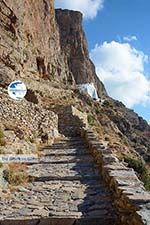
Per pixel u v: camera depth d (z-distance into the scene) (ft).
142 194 26.91
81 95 220.84
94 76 439.63
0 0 144.56
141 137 256.52
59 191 40.11
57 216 30.96
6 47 138.92
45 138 77.00
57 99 144.05
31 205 34.76
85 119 122.52
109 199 35.88
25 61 161.27
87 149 67.77
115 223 29.58
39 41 206.80
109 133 149.59
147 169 87.56
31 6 197.98
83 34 406.62
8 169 45.60
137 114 361.30
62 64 270.26
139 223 21.85
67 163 55.88
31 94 117.60
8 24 148.66
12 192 39.47
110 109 263.08
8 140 61.16
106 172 40.86
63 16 389.80
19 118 74.79
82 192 39.47
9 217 30.91
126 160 84.79
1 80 110.63
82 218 30.42
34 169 51.13
